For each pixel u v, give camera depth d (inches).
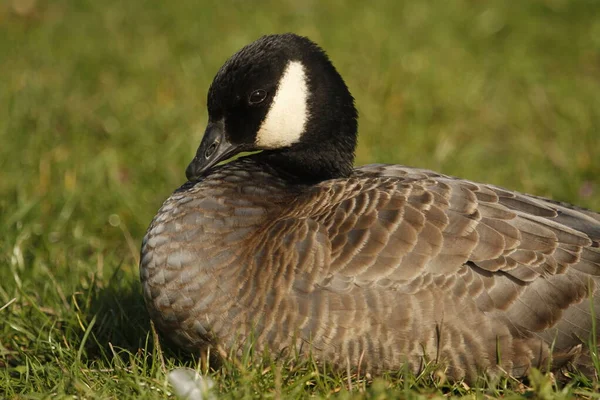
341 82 425.4
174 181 600.4
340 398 331.6
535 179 611.8
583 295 366.0
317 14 875.4
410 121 693.3
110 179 587.2
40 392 364.2
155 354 374.0
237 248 363.3
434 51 797.9
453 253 355.6
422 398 328.8
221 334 360.5
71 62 776.3
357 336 350.6
